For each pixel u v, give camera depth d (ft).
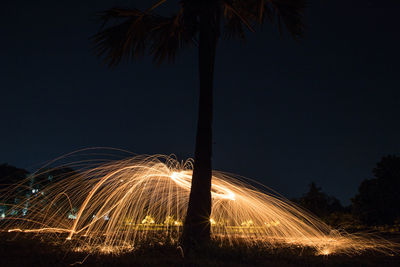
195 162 31.76
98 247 26.21
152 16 35.94
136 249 25.30
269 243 31.24
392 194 67.87
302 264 21.98
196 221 29.63
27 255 22.36
